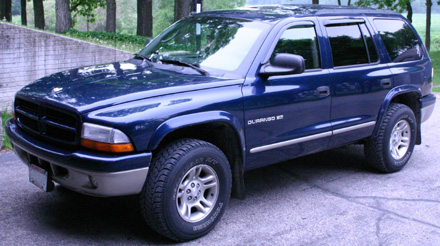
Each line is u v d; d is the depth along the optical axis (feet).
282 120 14.51
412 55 19.83
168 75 13.71
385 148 18.42
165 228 12.05
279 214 14.82
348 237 13.37
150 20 78.95
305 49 15.42
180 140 12.39
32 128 12.86
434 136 25.75
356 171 19.45
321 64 15.80
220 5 183.01
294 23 15.34
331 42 16.30
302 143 15.40
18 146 13.04
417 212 15.29
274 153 14.75
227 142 13.75
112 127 11.09
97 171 11.03
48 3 219.20
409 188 17.54
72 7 104.27
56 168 11.96
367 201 16.12
